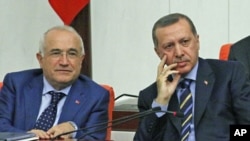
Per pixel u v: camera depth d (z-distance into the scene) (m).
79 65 5.01
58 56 4.92
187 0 7.54
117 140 7.30
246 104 4.41
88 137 4.60
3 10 8.27
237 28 7.36
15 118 5.00
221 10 7.41
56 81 4.94
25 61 8.27
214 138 4.35
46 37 4.98
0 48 8.32
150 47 7.77
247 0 7.29
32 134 3.93
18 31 8.25
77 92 5.04
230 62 4.65
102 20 7.91
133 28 7.82
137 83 7.88
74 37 4.96
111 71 7.97
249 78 5.07
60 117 4.90
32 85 5.17
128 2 7.80
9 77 5.28
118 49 7.91
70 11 7.19
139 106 4.73
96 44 7.96
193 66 4.53
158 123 4.39
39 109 5.04
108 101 5.09
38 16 8.14
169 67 4.45
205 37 7.50
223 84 4.50
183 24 4.42
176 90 4.58
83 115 4.88
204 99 4.45
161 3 7.67
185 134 4.41
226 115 4.45
